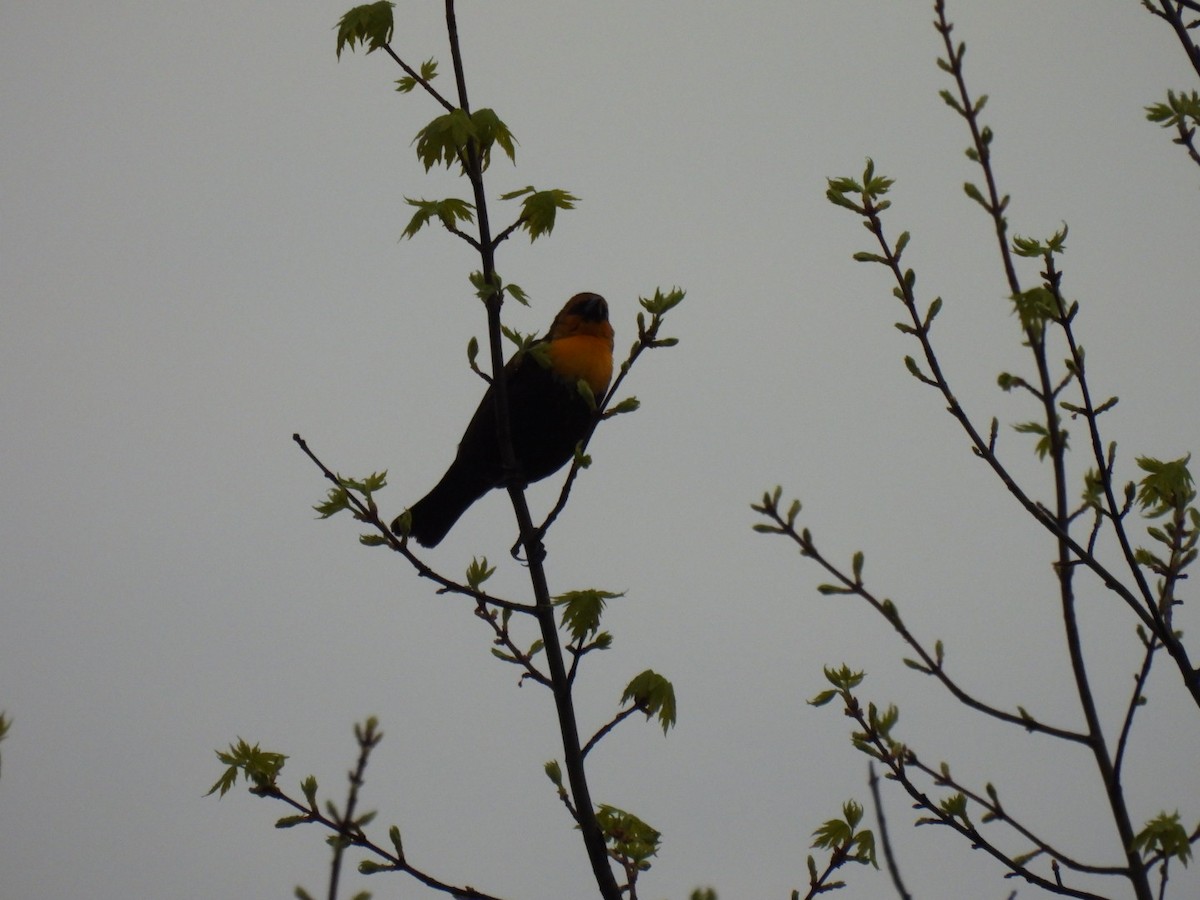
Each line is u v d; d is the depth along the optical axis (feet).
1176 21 33.73
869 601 32.32
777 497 32.63
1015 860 31.19
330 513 33.27
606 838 31.63
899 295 33.14
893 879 31.17
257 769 30.22
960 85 35.55
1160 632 30.14
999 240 34.58
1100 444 31.07
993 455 32.19
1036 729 31.86
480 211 33.78
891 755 32.45
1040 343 34.24
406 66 34.37
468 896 29.68
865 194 33.58
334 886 26.81
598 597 32.24
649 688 31.50
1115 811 30.94
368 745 30.45
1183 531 33.30
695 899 29.45
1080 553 31.35
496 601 33.17
